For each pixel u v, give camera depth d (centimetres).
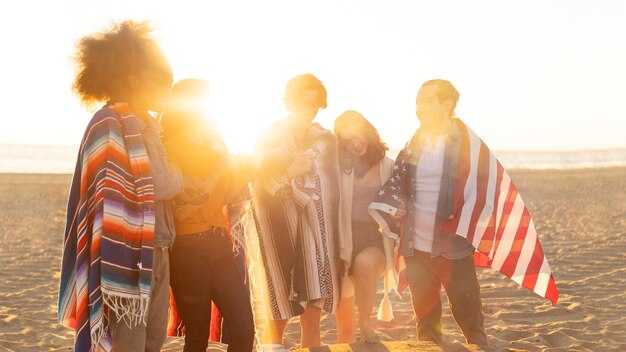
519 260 483
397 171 482
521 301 774
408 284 511
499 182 481
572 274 941
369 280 477
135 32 378
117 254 348
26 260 1087
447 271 474
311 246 475
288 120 485
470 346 462
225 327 429
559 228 1445
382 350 456
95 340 348
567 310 731
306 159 470
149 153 370
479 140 480
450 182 470
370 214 483
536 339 625
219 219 404
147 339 379
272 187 473
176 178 373
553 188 2595
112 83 374
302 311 483
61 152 5853
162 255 379
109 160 353
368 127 491
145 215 354
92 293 348
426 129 481
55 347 627
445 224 469
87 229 354
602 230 1403
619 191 2473
